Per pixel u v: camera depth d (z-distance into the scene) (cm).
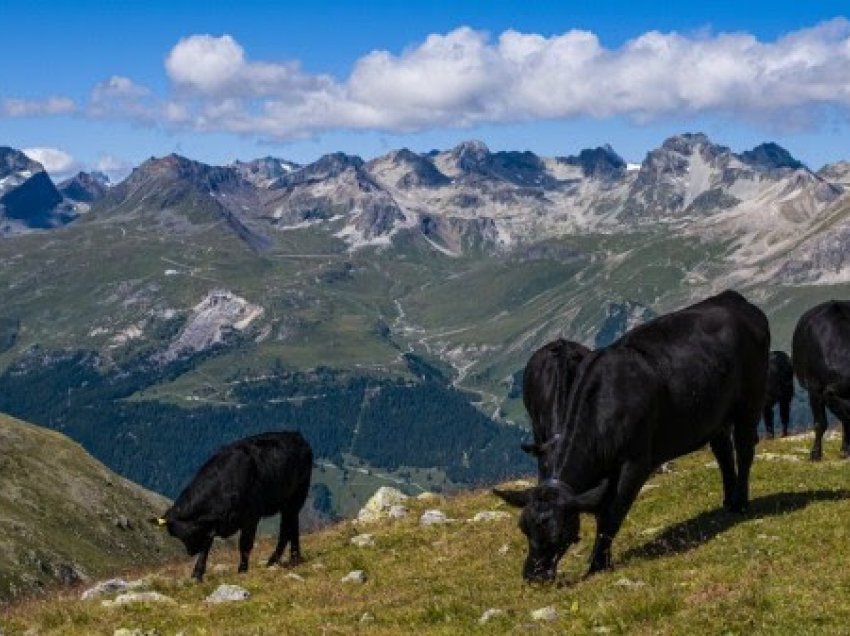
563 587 1717
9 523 10581
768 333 2138
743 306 2128
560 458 1761
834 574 1481
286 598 2083
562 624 1491
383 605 1858
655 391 1841
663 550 1930
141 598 2189
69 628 1986
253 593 2209
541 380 2208
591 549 2098
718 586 1513
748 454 2128
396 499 3478
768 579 1519
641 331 1942
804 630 1289
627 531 2238
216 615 1986
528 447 1834
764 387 2128
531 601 1656
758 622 1353
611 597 1564
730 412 2061
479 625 1577
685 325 1970
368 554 2516
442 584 1969
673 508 2355
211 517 2508
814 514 1938
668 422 1886
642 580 1673
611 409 1792
